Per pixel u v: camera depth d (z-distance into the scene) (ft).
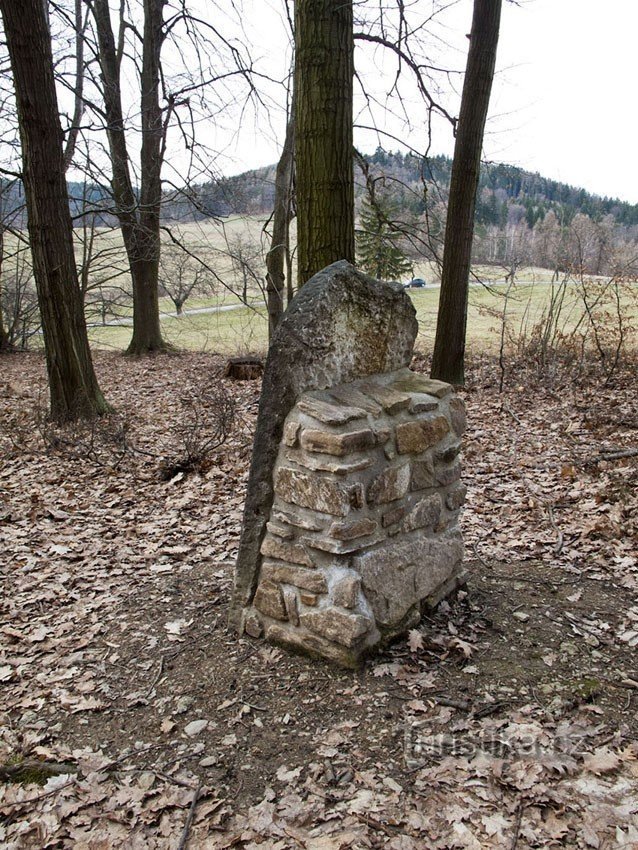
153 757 8.96
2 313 60.70
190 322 63.93
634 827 7.26
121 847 7.55
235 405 30.68
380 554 10.45
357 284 10.96
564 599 12.50
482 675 10.07
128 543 17.04
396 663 10.33
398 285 11.87
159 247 48.60
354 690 9.77
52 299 29.86
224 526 18.01
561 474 20.06
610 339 39.65
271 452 10.48
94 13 42.50
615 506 16.94
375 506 10.37
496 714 9.25
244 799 8.14
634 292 34.83
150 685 10.50
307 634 10.49
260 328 67.72
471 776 8.15
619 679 9.97
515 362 38.93
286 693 9.89
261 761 8.72
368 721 9.21
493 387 33.68
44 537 17.35
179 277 61.52
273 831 7.59
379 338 11.57
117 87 45.44
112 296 61.00
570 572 13.76
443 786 8.03
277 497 10.57
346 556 10.03
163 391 38.42
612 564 14.05
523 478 20.34
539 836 7.22
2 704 10.37
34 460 24.34
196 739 9.21
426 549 11.53
